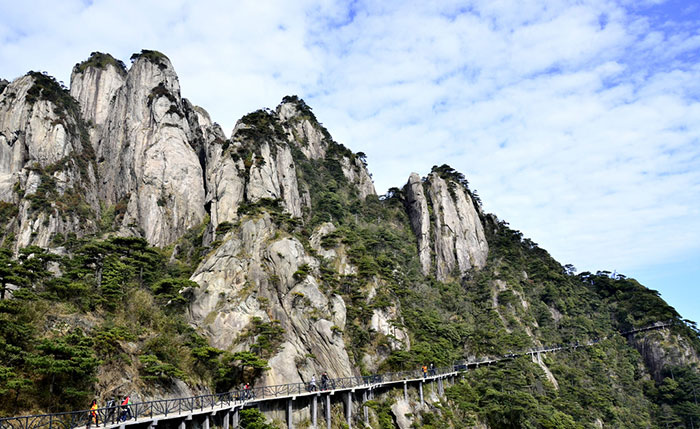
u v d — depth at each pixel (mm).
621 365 129000
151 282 65438
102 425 31219
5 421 29672
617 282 164625
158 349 47438
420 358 72938
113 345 42812
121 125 124562
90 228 107125
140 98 123688
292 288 67062
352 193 137250
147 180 109000
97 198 118688
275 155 102312
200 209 112688
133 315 51344
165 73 130500
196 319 62219
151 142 115250
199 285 65625
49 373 34688
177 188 110625
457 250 137875
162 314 55406
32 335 36906
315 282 68562
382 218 137625
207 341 57000
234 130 107812
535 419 76188
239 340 59719
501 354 95062
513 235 160625
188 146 119250
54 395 34500
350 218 122188
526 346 106375
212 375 53281
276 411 48781
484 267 139875
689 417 112250
